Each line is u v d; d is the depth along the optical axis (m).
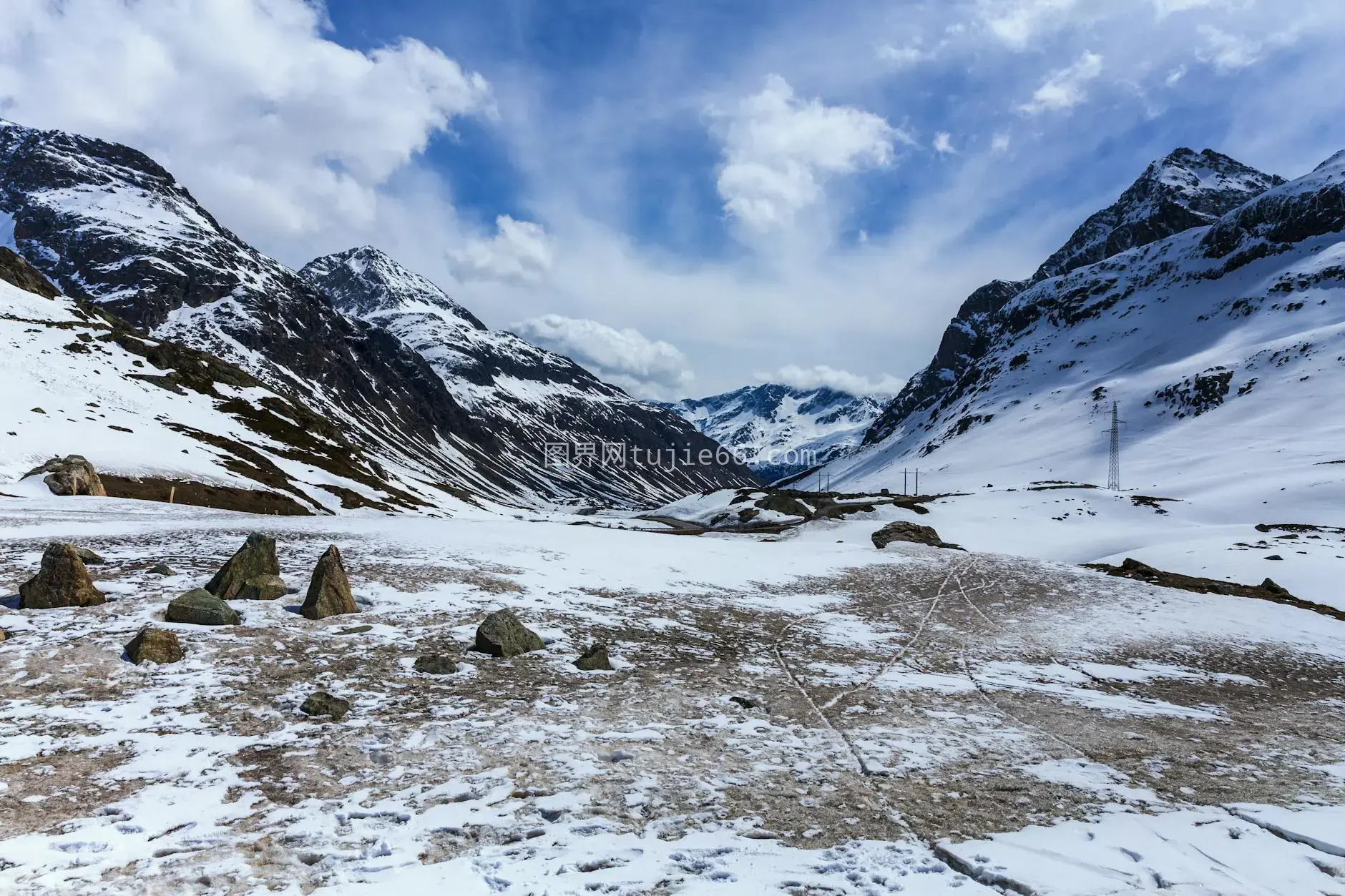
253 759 9.13
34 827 7.09
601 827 7.64
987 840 7.55
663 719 11.75
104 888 6.12
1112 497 79.81
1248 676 19.91
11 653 12.17
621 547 34.94
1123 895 6.23
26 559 19.66
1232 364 172.38
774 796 8.74
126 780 8.30
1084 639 23.14
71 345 81.06
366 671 13.10
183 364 95.31
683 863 6.84
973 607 27.67
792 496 88.75
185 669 12.28
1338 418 131.12
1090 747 11.67
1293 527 56.12
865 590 30.09
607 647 16.53
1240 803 9.07
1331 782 10.39
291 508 62.09
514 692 12.63
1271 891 6.38
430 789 8.48
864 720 12.51
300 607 16.84
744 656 17.19
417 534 33.72
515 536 36.12
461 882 6.39
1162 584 36.09
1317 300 189.38
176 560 20.81
